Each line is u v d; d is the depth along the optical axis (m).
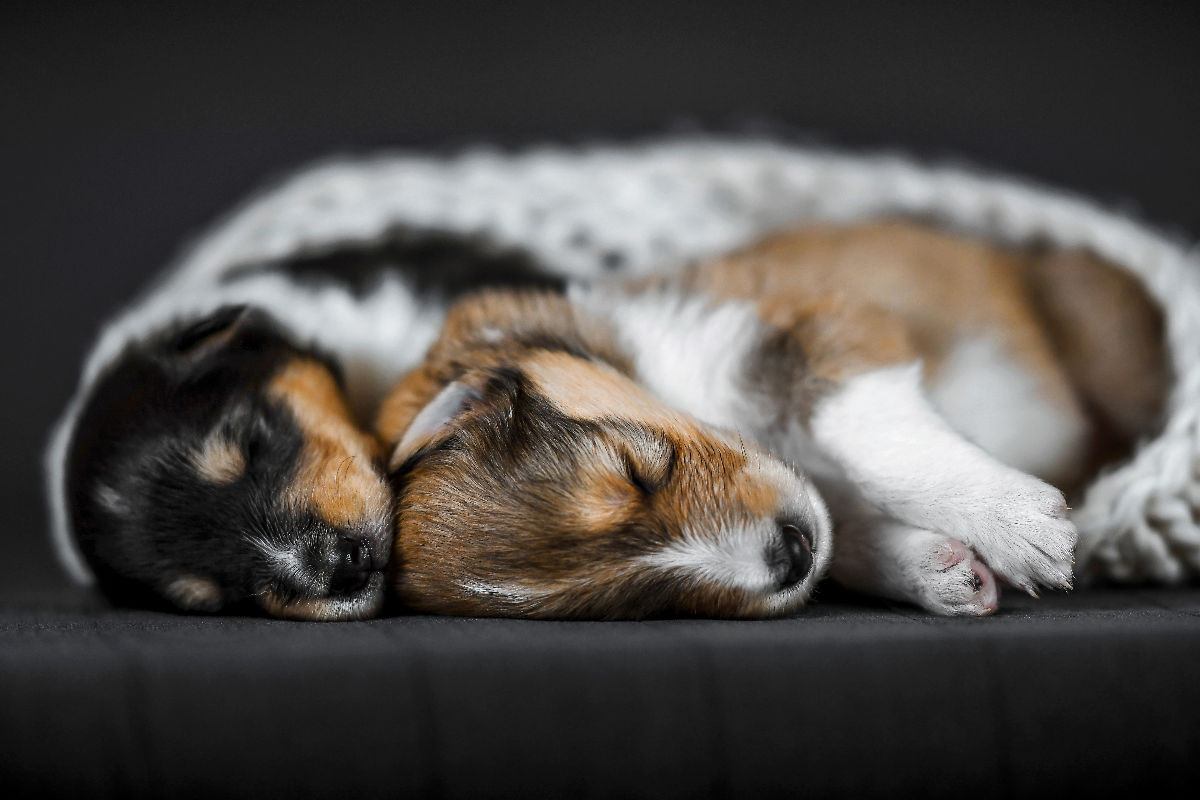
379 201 0.64
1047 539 0.45
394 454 0.46
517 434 0.45
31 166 0.86
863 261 0.56
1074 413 0.55
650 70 0.93
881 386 0.49
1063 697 0.40
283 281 0.54
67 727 0.38
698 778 0.39
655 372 0.50
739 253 0.57
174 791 0.38
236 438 0.48
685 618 0.44
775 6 0.93
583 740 0.39
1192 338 0.54
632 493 0.44
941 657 0.40
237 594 0.46
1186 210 0.91
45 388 0.85
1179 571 0.51
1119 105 0.92
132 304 0.65
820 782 0.39
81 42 0.87
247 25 0.89
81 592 0.53
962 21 0.93
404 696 0.38
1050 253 0.59
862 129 0.92
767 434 0.49
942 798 0.39
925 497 0.47
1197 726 0.40
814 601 0.47
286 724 0.38
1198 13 0.92
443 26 0.91
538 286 0.53
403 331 0.53
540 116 0.93
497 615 0.44
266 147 0.90
